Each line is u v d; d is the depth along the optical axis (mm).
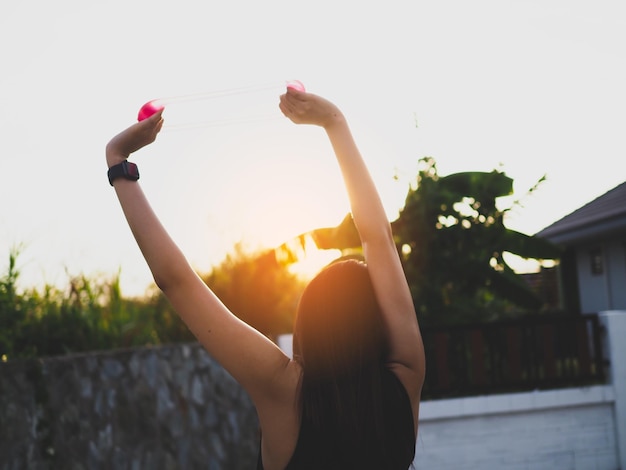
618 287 11297
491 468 6711
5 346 6312
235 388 7309
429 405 6680
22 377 5648
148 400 6492
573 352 7258
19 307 6469
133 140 1349
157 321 8102
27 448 5523
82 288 7062
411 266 8273
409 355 1440
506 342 7125
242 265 9031
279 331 9023
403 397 1391
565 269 13219
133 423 6320
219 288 8914
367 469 1316
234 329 1305
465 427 6742
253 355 1303
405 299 1471
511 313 9820
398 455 1352
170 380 6746
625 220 9828
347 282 1403
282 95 1451
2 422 5395
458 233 8164
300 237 8531
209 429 6938
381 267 1472
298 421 1319
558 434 6875
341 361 1337
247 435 7270
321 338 1352
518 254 8586
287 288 9352
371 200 1500
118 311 7445
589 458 6879
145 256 1300
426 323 8227
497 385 6977
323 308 1371
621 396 6977
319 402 1320
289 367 1350
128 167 1347
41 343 6648
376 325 1402
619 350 7082
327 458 1309
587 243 12375
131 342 7391
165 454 6492
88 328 6914
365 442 1313
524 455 6777
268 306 8953
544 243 8562
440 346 6961
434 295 8219
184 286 1297
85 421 5973
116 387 6285
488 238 8234
